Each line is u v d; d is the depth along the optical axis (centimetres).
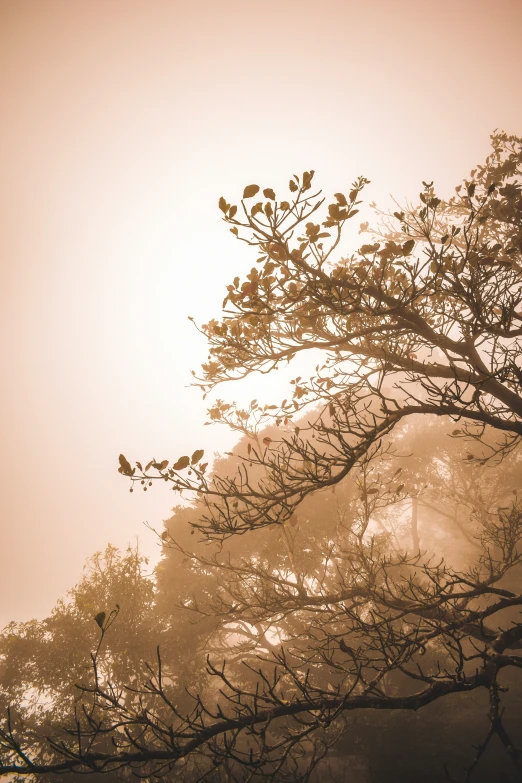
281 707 502
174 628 1641
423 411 636
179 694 1445
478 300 645
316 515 1319
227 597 1468
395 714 1433
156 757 425
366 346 794
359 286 649
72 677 1441
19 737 1289
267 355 769
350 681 1308
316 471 639
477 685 523
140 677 1459
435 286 652
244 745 1207
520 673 1600
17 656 1588
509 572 1608
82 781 1167
